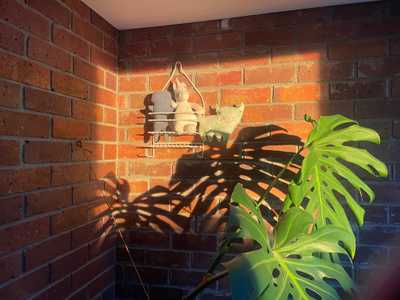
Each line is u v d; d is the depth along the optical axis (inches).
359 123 47.1
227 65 51.9
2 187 32.6
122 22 52.9
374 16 46.8
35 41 37.1
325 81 48.3
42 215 38.3
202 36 52.9
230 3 46.8
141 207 55.1
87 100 47.4
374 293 36.9
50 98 39.6
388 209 46.3
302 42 49.1
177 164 53.7
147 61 55.1
